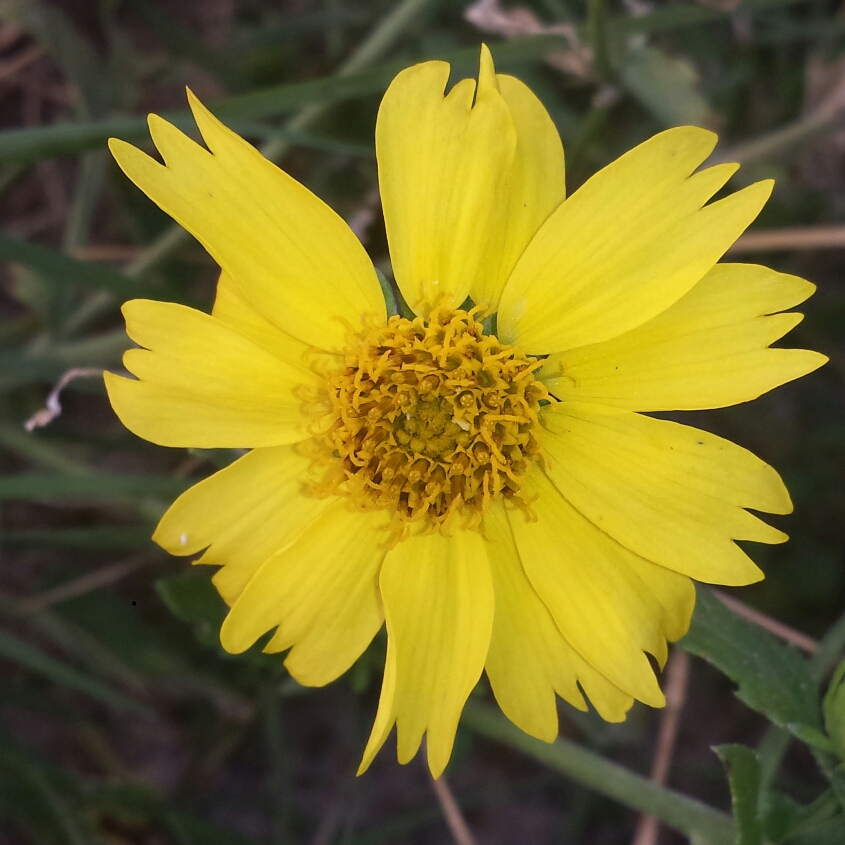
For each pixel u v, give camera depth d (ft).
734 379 0.21
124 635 0.38
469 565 0.23
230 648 0.21
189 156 0.20
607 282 0.21
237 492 0.22
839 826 0.24
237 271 0.20
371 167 0.39
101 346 0.35
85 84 0.39
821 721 0.24
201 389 0.21
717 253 0.20
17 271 0.38
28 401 0.40
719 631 0.24
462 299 0.22
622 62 0.33
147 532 0.33
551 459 0.22
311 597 0.22
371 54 0.35
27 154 0.28
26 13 0.37
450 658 0.22
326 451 0.22
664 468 0.21
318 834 0.39
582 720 0.36
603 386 0.22
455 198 0.21
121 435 0.38
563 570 0.22
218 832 0.34
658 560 0.21
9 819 0.40
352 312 0.22
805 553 0.40
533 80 0.39
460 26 0.39
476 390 0.22
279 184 0.20
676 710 0.30
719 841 0.25
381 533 0.23
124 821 0.37
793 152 0.37
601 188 0.21
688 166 0.20
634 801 0.26
